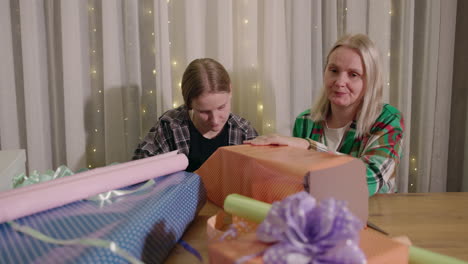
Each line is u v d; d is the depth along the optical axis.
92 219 0.51
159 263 0.54
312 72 1.68
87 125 1.62
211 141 1.41
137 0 1.54
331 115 1.32
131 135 1.61
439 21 1.71
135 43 1.54
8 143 1.54
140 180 0.67
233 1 1.60
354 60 1.10
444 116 1.78
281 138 0.89
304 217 0.35
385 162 1.02
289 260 0.32
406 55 1.67
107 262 0.41
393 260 0.38
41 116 1.55
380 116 1.18
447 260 0.42
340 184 0.57
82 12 1.53
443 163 1.82
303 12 1.58
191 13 1.52
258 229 0.38
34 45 1.49
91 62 1.58
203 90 1.17
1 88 1.50
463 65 1.83
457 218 0.72
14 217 0.50
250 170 0.64
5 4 1.47
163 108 1.58
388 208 0.78
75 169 1.57
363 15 1.64
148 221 0.51
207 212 0.76
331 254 0.32
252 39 1.59
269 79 1.59
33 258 0.40
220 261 0.38
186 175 0.72
